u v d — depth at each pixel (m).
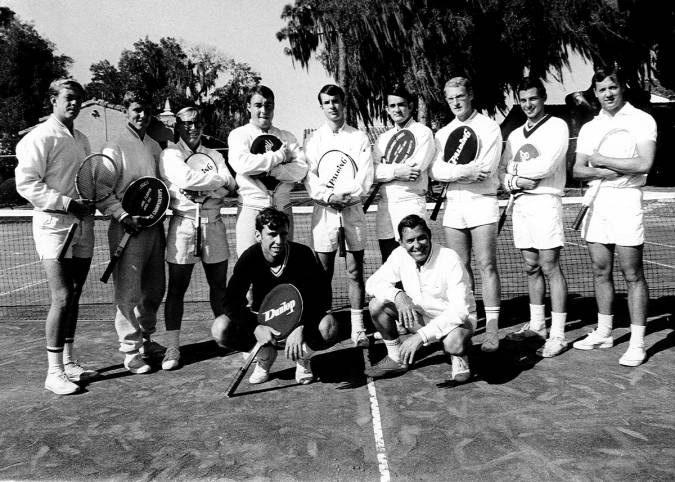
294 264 4.08
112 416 3.70
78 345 5.29
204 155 4.64
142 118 4.46
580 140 4.64
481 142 4.73
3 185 27.44
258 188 4.79
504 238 12.88
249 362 3.96
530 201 4.66
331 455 3.09
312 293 4.10
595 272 4.64
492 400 3.76
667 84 28.53
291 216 5.06
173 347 4.62
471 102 4.88
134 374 4.50
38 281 9.57
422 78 25.08
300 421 3.54
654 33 26.62
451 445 3.16
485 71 26.59
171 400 3.95
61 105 4.14
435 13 24.38
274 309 3.99
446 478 2.83
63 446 3.29
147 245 4.46
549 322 5.56
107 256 12.33
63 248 4.02
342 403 3.81
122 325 4.45
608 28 25.48
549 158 4.49
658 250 10.58
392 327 4.34
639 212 4.28
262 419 3.59
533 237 4.66
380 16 24.66
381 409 3.69
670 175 26.28
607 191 4.39
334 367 4.57
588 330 5.25
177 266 4.54
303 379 4.20
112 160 4.17
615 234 4.33
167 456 3.13
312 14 29.44
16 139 45.84
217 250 4.70
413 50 25.02
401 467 2.95
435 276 4.11
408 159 4.90
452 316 3.93
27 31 50.97
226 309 4.05
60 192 4.16
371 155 5.02
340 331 5.61
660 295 6.56
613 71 4.32
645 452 3.02
